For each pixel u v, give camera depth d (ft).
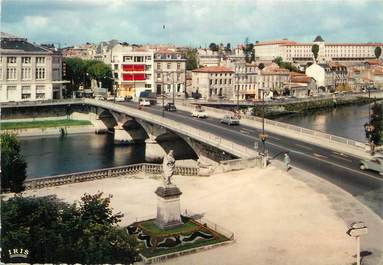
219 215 134.31
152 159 310.24
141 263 103.76
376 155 209.56
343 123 483.10
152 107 413.18
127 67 560.61
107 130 435.53
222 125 298.15
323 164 191.72
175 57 580.71
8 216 90.89
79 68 565.53
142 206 146.51
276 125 285.23
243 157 196.13
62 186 174.70
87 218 96.17
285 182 165.78
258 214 134.00
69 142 382.83
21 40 491.31
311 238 115.14
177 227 121.80
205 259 104.99
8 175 158.61
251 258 104.58
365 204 140.67
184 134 254.27
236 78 576.61
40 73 491.72
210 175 181.16
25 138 396.78
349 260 102.12
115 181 181.47
